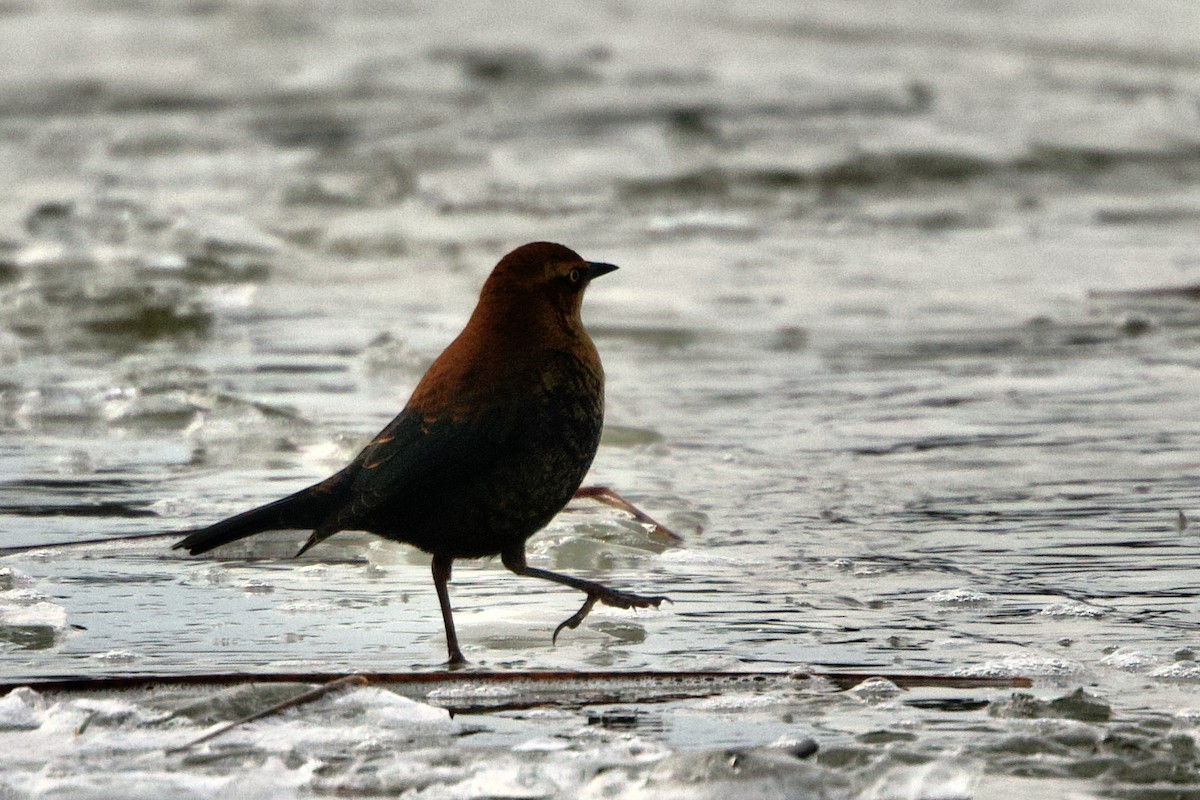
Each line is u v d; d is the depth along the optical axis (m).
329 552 9.23
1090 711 6.41
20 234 20.78
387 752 5.99
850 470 11.04
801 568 8.77
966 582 8.44
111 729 6.21
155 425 12.54
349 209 23.83
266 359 15.04
